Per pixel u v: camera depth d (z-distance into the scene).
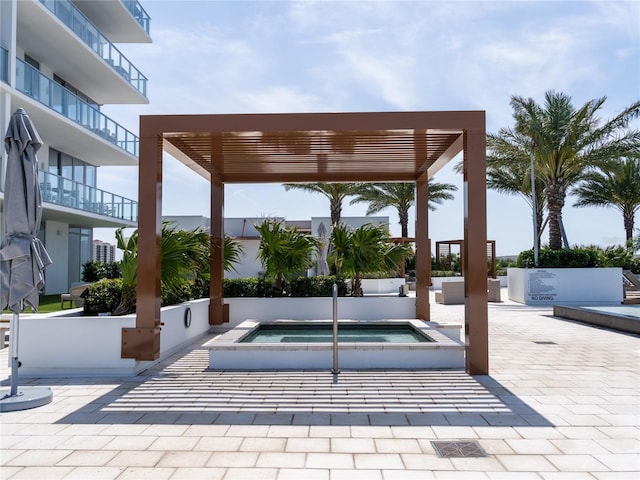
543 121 18.70
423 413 4.81
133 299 7.85
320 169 9.77
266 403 5.19
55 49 16.56
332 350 6.95
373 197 27.23
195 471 3.49
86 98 21.11
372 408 4.99
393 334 9.01
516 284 19.38
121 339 6.54
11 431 4.34
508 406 5.04
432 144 7.66
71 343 6.54
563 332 10.52
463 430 4.32
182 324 8.62
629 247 27.17
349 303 10.85
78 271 21.33
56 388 5.88
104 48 18.80
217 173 10.12
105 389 5.81
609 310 13.52
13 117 5.57
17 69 13.53
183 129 6.75
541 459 3.69
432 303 18.86
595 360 7.39
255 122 6.72
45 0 14.48
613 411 4.86
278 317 10.80
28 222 5.52
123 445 3.99
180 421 4.61
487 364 6.45
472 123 6.62
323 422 4.55
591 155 18.84
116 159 21.11
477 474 3.43
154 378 6.36
